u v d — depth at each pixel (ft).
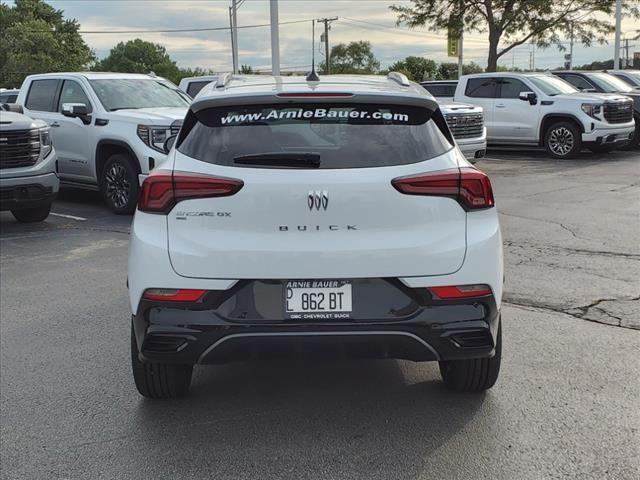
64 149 35.94
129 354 15.30
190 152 11.14
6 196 28.71
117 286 20.89
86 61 262.47
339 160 10.73
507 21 86.53
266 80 13.12
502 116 57.06
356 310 10.53
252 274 10.51
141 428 11.81
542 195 36.76
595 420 11.78
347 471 10.32
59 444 11.30
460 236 10.77
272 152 10.85
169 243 10.73
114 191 33.55
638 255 23.25
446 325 10.62
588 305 17.99
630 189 38.24
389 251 10.51
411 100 11.38
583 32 90.68
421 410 12.29
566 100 53.98
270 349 10.66
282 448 11.03
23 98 38.58
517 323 16.72
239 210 10.54
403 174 10.62
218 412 12.38
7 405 12.77
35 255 25.21
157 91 37.29
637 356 14.56
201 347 10.64
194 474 10.32
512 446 10.96
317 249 10.46
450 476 10.13
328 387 13.41
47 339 16.31
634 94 61.62
